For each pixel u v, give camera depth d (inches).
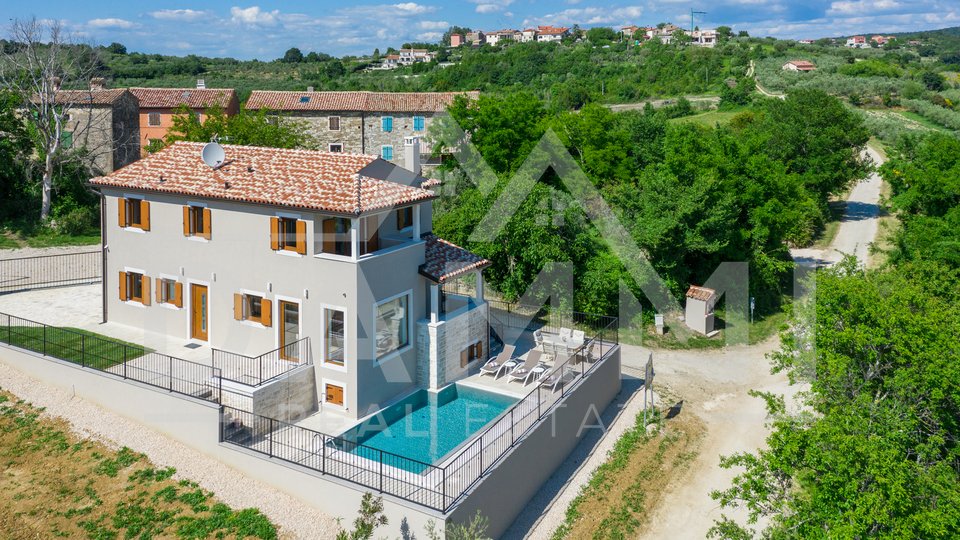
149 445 820.6
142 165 1066.7
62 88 1961.1
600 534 786.8
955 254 1317.7
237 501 736.3
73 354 937.5
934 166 1587.1
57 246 1583.4
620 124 2278.5
